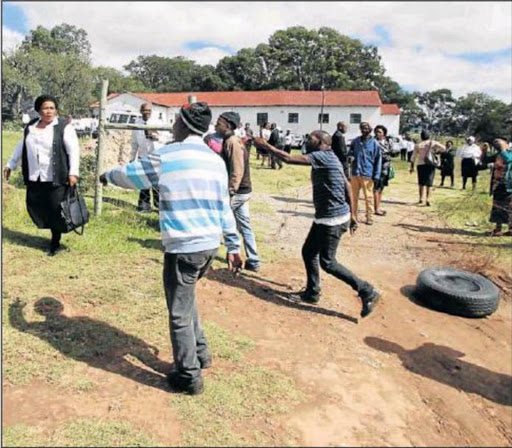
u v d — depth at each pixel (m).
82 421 3.14
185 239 3.26
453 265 7.38
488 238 9.06
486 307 5.57
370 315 5.29
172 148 3.35
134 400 3.40
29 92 39.06
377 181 10.02
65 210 5.67
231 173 5.78
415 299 6.00
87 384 3.53
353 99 47.22
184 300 3.39
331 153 4.91
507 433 3.55
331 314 5.20
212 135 5.88
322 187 4.88
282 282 5.98
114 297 4.96
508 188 9.04
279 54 69.94
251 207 11.01
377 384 3.92
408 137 31.81
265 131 20.80
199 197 3.28
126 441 3.00
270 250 7.34
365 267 7.11
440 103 92.75
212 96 50.44
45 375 3.59
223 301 5.22
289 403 3.53
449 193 15.38
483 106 73.12
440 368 4.36
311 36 70.06
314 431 3.26
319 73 71.19
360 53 72.94
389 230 9.45
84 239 6.56
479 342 4.98
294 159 4.84
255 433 3.19
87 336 4.18
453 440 3.39
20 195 8.19
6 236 6.41
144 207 8.51
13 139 19.36
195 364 3.49
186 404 3.40
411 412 3.62
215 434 3.14
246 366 3.97
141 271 5.72
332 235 4.91
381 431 3.35
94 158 9.98
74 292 4.97
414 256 7.77
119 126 7.51
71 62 44.66
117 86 74.31
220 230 3.46
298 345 4.42
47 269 5.50
